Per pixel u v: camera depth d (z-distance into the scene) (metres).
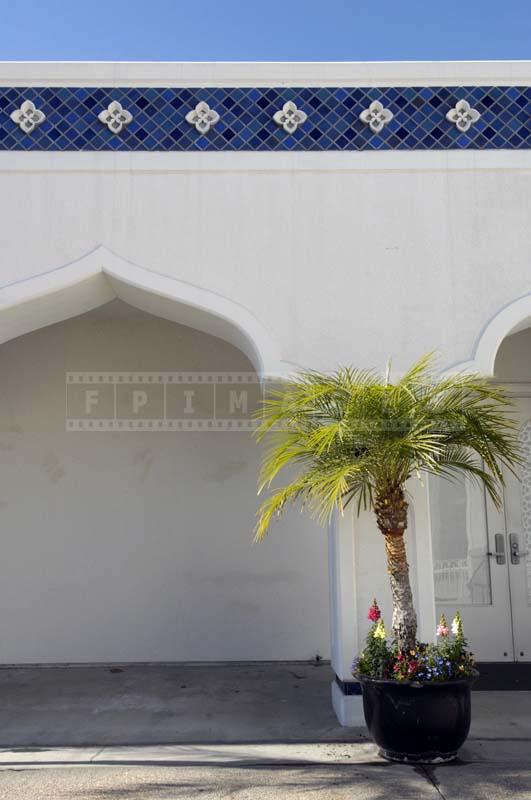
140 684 6.34
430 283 5.38
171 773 4.29
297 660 7.09
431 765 4.36
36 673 6.78
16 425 7.37
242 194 5.47
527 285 5.38
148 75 5.62
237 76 5.62
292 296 5.36
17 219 5.43
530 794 3.93
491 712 5.39
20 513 7.24
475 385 4.56
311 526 7.26
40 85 5.64
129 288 5.51
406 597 4.50
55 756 4.59
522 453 6.81
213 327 5.78
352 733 4.93
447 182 5.49
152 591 7.17
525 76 5.64
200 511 7.28
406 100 5.62
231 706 5.64
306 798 3.90
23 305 5.45
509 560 6.72
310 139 5.56
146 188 5.48
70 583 7.16
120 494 7.29
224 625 7.13
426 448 4.11
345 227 5.44
